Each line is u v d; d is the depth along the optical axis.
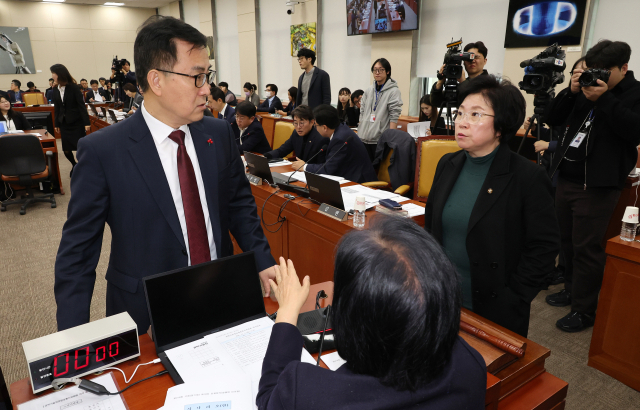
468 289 1.48
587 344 2.24
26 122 5.55
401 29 6.22
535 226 1.31
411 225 0.63
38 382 0.89
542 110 2.32
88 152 1.12
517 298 1.36
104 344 0.96
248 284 1.17
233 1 10.66
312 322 1.16
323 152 3.38
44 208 4.82
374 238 0.59
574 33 4.32
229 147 1.37
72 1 12.68
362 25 6.83
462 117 1.35
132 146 1.15
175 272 1.06
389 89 4.29
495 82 1.32
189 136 1.27
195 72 1.08
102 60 13.78
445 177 1.53
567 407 1.80
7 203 4.70
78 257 1.10
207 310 1.10
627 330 1.88
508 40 4.93
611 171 2.09
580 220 2.24
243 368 0.97
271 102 8.02
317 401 0.53
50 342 0.93
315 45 8.16
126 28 13.99
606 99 1.99
